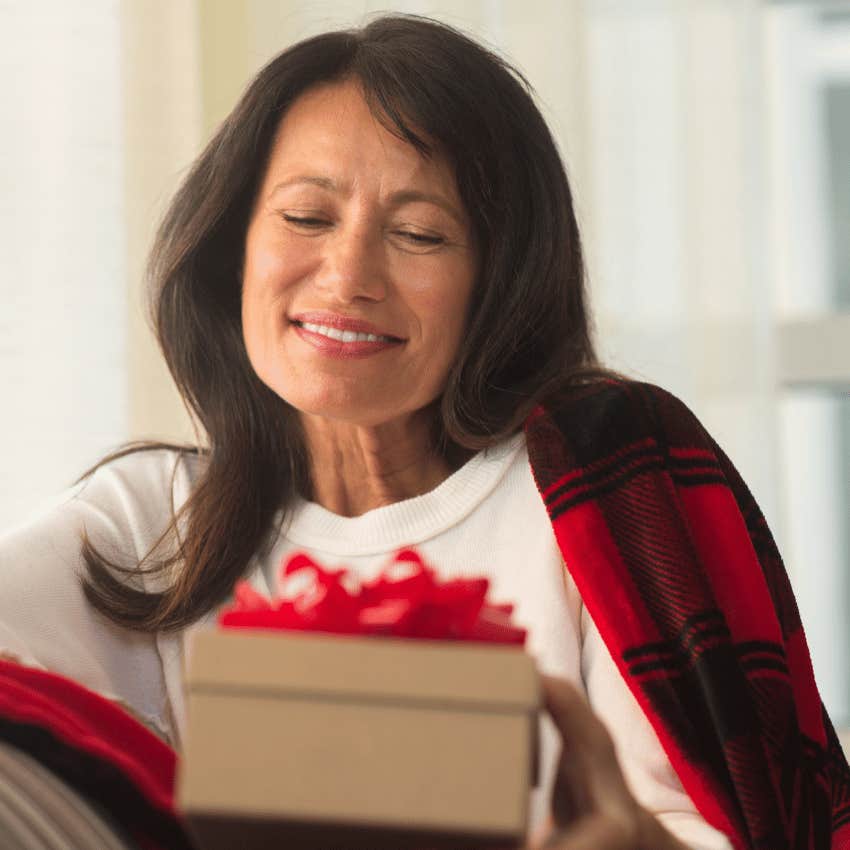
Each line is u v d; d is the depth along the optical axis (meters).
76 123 3.46
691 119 3.61
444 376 1.99
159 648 2.00
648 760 1.79
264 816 0.96
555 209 2.02
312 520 2.02
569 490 1.87
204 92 3.51
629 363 3.57
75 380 3.43
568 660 1.89
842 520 3.77
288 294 1.93
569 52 3.58
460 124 1.92
